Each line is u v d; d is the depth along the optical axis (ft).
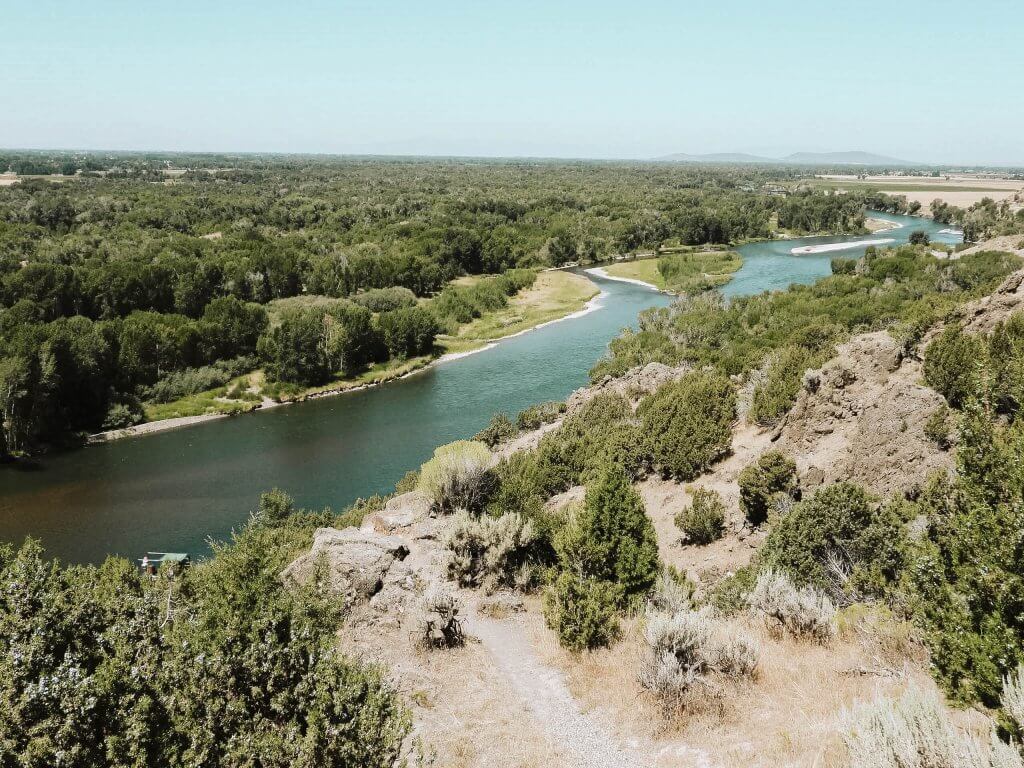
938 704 25.50
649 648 46.83
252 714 36.45
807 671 42.45
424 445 221.87
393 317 312.09
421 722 47.42
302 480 198.08
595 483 68.49
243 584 45.01
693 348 265.13
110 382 246.27
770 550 62.80
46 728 31.50
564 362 304.09
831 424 96.94
